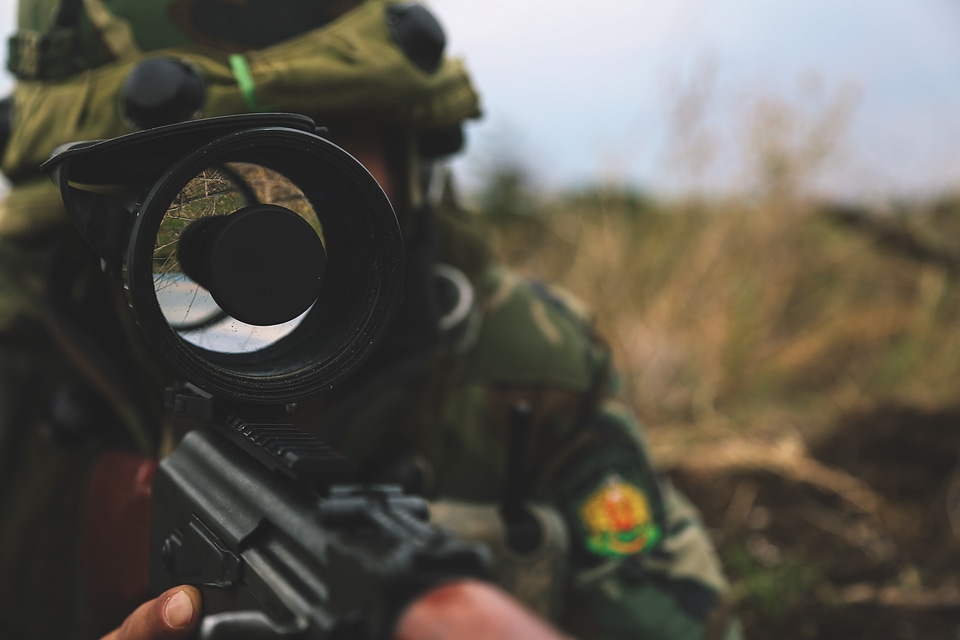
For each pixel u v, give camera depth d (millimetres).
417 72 976
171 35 924
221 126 501
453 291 1090
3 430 1106
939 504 1889
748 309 2844
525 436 1077
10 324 1086
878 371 2697
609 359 1276
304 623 425
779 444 2162
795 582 1567
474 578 386
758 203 2998
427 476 1065
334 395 1014
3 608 1108
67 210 498
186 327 518
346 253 551
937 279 3143
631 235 3059
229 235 505
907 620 1521
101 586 936
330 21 958
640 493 1174
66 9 967
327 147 513
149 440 973
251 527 508
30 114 986
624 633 1097
